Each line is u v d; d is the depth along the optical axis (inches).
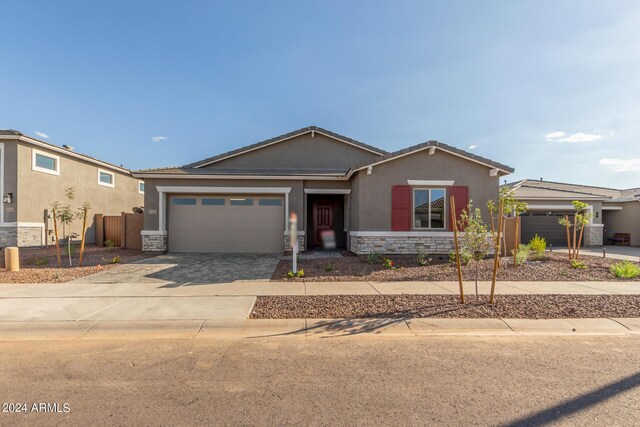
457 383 140.4
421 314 229.9
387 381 141.9
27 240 613.3
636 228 780.6
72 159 721.0
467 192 504.4
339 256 516.7
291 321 216.7
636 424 112.5
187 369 153.3
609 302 257.3
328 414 117.4
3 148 593.6
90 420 113.9
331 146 684.1
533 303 254.2
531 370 152.9
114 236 691.4
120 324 211.5
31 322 212.5
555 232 765.9
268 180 555.5
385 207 502.6
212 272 382.0
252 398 128.2
